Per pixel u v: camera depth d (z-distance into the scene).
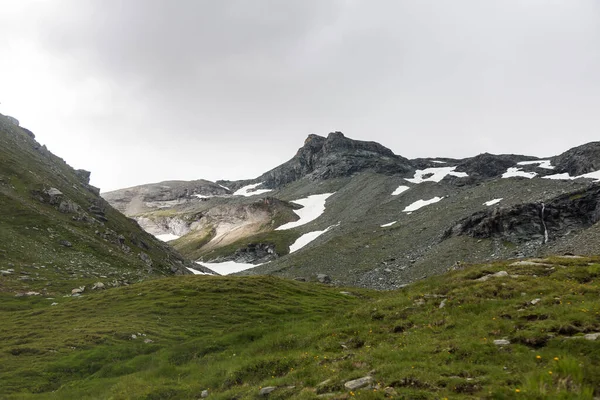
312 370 19.61
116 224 126.00
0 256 65.38
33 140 167.88
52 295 55.91
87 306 49.09
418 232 139.62
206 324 44.09
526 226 108.75
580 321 17.47
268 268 151.62
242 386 20.66
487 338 18.58
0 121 151.38
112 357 32.31
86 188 159.38
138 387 23.75
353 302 61.84
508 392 12.84
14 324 41.38
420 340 20.66
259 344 28.78
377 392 14.64
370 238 147.50
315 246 160.12
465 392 13.74
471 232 117.38
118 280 71.06
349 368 18.69
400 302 28.78
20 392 26.22
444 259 107.88
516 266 30.56
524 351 16.28
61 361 31.25
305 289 69.38
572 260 30.09
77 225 98.38
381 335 23.56
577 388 12.43
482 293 25.33
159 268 110.81
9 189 95.38
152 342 37.06
